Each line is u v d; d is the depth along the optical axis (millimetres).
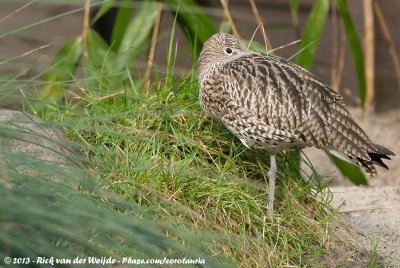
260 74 7297
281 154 8148
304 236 7059
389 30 18000
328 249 7121
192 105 8070
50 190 5484
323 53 18328
